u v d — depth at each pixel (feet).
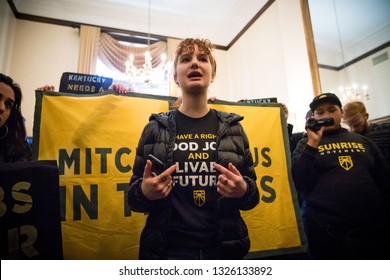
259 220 4.44
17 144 3.60
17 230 2.51
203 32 15.39
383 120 7.75
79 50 12.92
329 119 3.97
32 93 12.04
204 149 2.82
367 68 8.31
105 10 13.53
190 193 2.69
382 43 8.07
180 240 2.56
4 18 11.24
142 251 2.65
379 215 3.63
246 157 3.03
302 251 4.46
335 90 8.90
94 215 3.94
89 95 4.34
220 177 2.42
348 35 8.86
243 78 14.20
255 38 13.19
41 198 2.66
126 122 4.38
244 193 2.55
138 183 2.66
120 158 4.21
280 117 5.11
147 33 14.60
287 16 10.52
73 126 4.15
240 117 3.13
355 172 3.83
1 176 2.56
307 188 4.14
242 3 13.17
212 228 2.63
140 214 4.09
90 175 4.05
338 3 9.11
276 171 4.78
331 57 9.11
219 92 15.57
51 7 12.84
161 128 2.99
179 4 13.60
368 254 3.47
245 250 2.69
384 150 5.53
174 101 4.71
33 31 12.60
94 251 3.84
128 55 13.96
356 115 5.96
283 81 10.86
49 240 2.59
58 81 12.57
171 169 2.44
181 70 3.07
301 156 4.03
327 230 3.69
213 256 2.56
